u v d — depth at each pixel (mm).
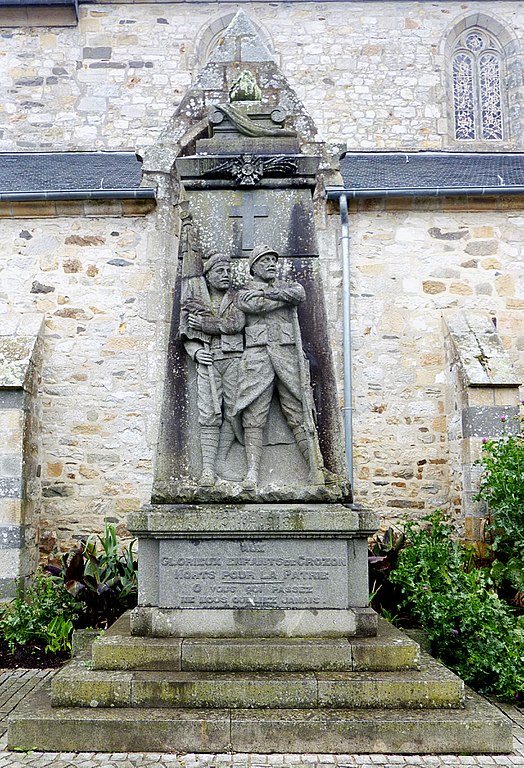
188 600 5137
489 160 12383
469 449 8625
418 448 9586
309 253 5863
